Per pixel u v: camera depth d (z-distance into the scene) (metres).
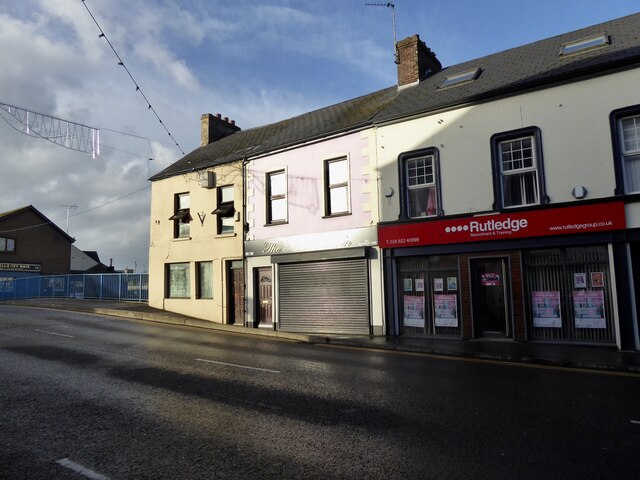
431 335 12.55
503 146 11.99
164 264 19.91
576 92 10.96
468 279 12.03
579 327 10.66
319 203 15.02
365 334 13.58
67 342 10.98
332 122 16.34
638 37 11.23
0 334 12.28
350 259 14.17
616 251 10.26
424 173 13.19
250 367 8.39
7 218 40.06
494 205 11.77
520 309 11.23
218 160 18.30
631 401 6.05
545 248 11.16
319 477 3.90
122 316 18.17
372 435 4.87
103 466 4.12
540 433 4.87
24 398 6.20
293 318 15.29
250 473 3.98
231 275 17.66
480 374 7.87
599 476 3.84
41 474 3.96
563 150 10.99
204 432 4.98
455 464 4.12
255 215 16.81
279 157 16.28
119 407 5.84
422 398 6.27
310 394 6.50
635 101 10.28
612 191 10.34
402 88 16.36
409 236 12.89
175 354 9.66
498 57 15.05
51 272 43.16
